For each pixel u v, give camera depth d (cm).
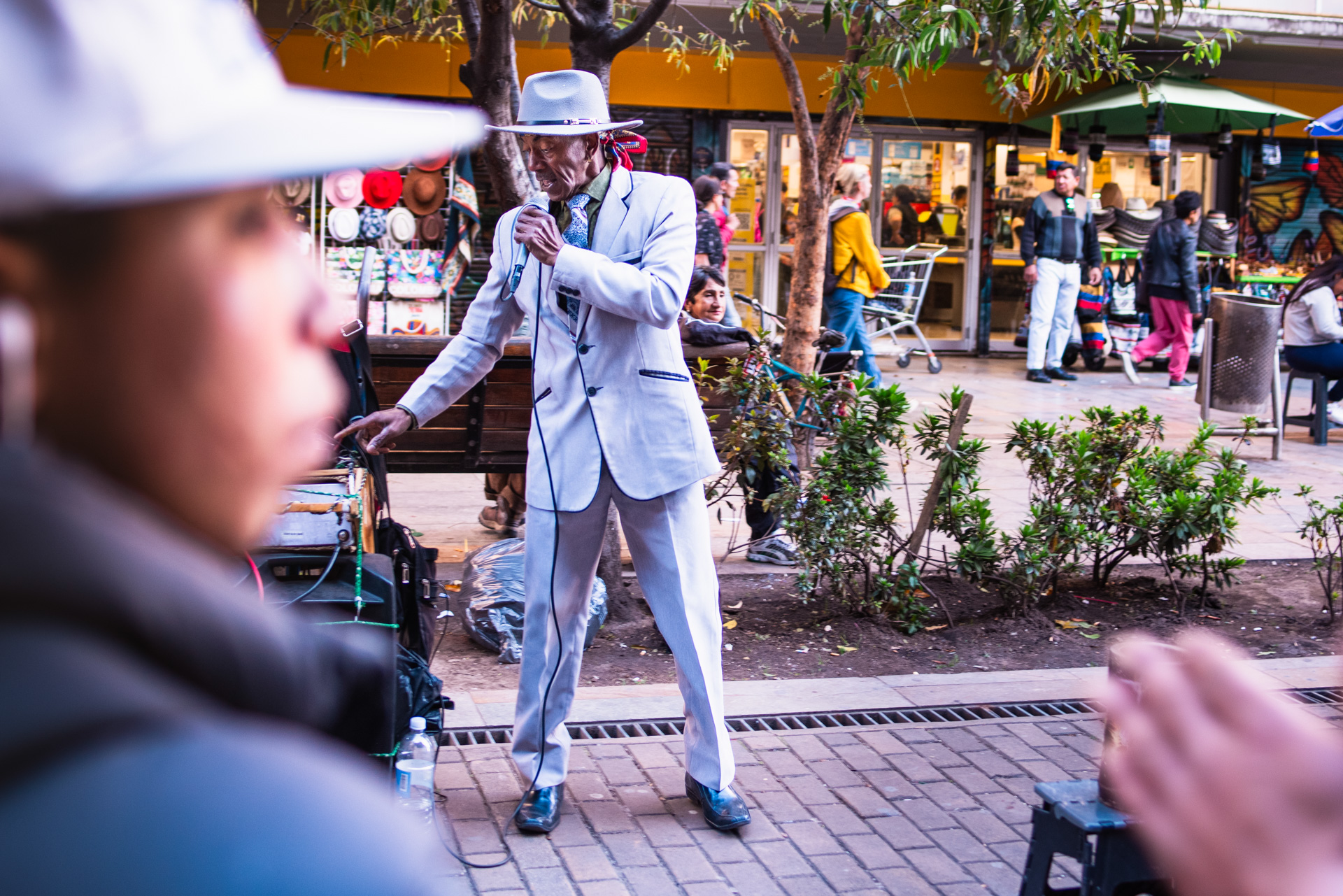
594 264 320
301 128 46
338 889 41
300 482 334
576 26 507
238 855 40
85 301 45
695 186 927
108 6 42
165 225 46
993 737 428
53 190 40
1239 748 73
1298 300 1030
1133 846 250
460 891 316
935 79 1476
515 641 493
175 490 47
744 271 1495
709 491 585
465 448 552
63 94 40
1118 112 1389
